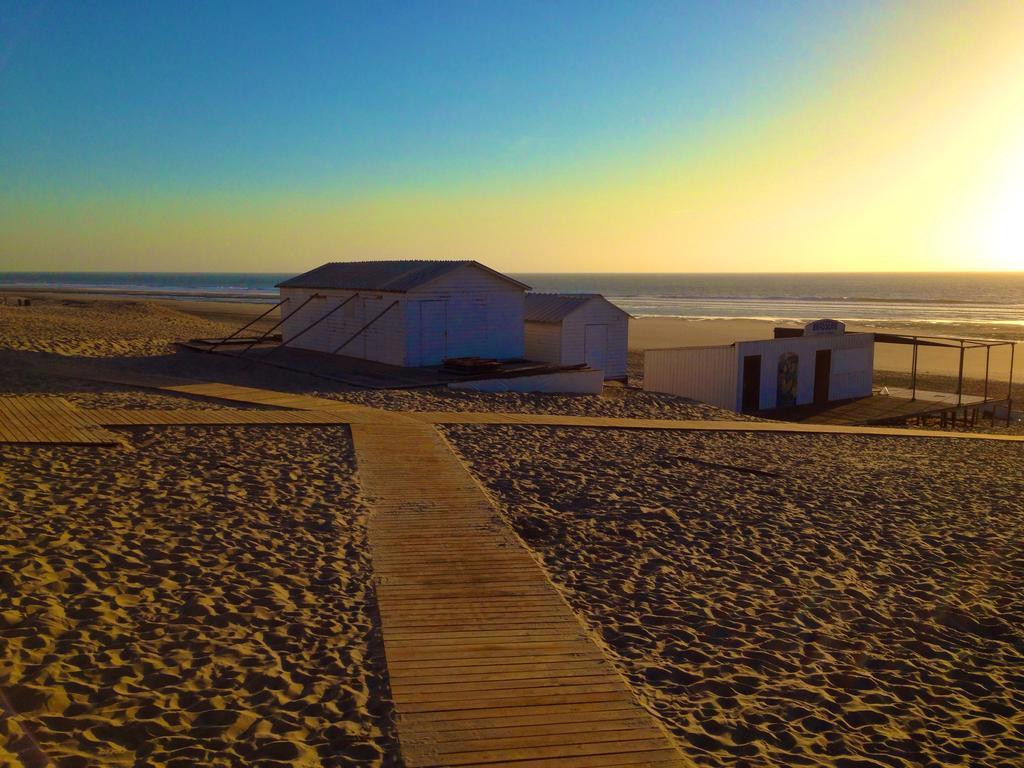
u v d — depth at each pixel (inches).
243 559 342.3
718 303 4466.0
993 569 395.5
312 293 1132.5
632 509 458.6
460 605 311.7
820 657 293.6
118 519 374.9
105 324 1549.0
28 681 231.3
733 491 514.9
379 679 252.1
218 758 204.5
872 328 2583.7
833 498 514.3
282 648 269.3
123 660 251.4
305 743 214.5
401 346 974.4
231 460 493.0
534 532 410.9
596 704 243.6
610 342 1152.2
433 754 211.5
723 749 227.5
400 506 428.5
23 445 483.8
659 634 303.6
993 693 273.1
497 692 246.7
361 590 322.3
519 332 1069.8
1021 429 1100.5
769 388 1090.7
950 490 553.9
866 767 223.1
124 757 201.3
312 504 421.7
